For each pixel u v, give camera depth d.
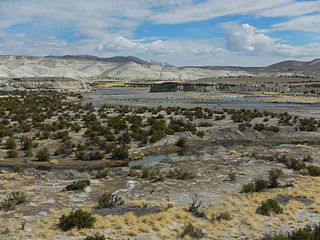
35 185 17.61
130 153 28.28
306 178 19.11
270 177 17.84
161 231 10.64
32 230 10.80
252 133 37.00
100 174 20.03
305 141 34.31
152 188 17.16
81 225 11.07
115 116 52.62
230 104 77.12
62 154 27.19
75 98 94.31
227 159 24.70
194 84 125.38
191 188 17.08
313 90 107.00
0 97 88.00
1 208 13.33
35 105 67.19
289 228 11.42
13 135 33.94
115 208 13.41
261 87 120.38
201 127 42.00
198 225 11.56
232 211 13.30
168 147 31.17
